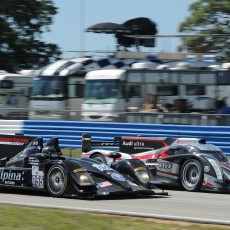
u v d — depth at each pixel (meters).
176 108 51.31
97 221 15.71
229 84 51.91
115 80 53.94
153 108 51.62
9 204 18.98
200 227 14.91
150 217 16.44
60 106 57.50
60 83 57.81
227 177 24.77
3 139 24.17
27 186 21.95
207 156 24.98
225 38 78.12
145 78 53.62
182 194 23.84
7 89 59.81
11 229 14.79
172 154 26.48
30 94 59.47
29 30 89.12
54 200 20.39
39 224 15.29
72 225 15.14
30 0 88.25
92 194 20.62
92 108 54.44
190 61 53.84
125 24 65.50
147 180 22.77
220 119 41.78
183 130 41.06
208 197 22.91
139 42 64.25
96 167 21.80
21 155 22.91
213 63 54.69
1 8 86.56
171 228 14.81
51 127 45.88
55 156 22.09
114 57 59.62
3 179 22.61
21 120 47.31
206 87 52.47
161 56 58.19
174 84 52.97
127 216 16.66
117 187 21.23
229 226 15.19
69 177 20.81
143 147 29.47
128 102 53.72
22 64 87.81
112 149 36.19
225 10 78.19
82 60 59.78
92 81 55.16
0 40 85.06
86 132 44.44
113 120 47.16
